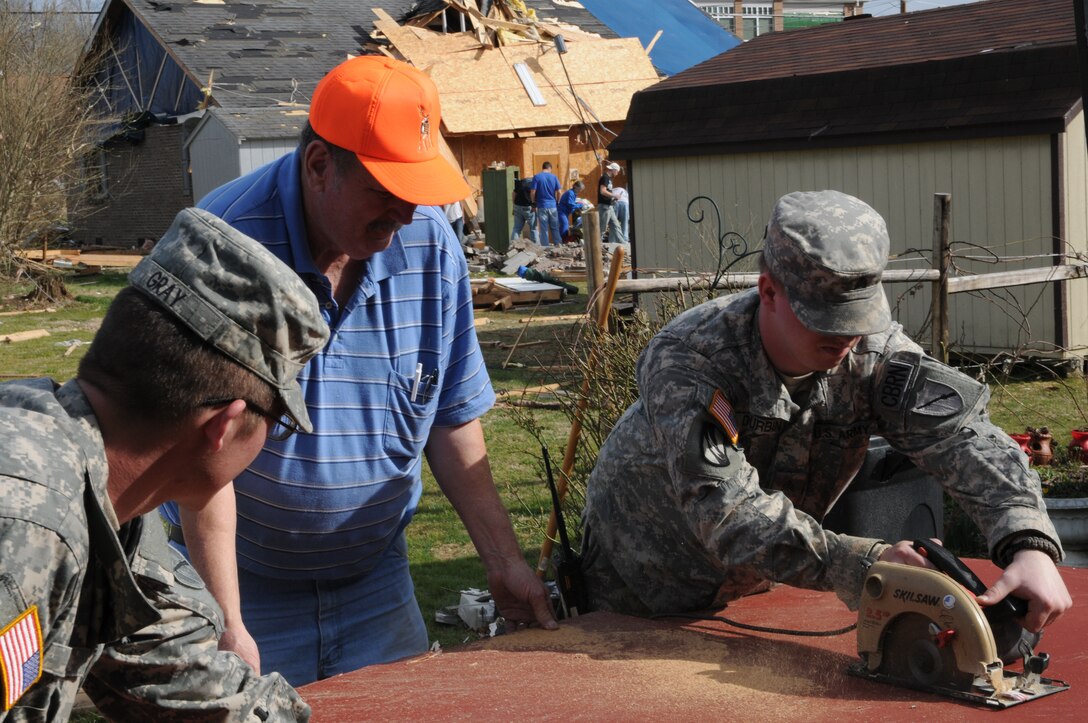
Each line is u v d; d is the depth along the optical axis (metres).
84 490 1.40
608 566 2.77
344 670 2.96
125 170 26.12
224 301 1.48
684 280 5.84
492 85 23.53
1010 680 1.99
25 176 16.20
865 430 2.48
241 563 2.86
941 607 2.01
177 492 1.57
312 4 27.16
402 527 3.01
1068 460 5.38
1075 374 9.71
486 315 14.92
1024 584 2.08
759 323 2.36
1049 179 9.84
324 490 2.75
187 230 1.51
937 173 10.55
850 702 2.02
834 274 2.14
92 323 14.77
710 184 12.14
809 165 11.39
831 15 46.94
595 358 4.69
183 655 1.73
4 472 1.32
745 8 45.91
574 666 2.28
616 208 21.19
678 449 2.28
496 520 2.95
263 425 1.57
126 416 1.47
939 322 7.06
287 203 2.59
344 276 2.71
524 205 20.81
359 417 2.76
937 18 11.80
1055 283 9.88
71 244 27.05
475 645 2.48
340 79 2.47
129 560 1.61
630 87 24.56
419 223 2.82
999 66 10.27
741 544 2.22
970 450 2.31
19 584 1.29
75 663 1.53
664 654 2.34
